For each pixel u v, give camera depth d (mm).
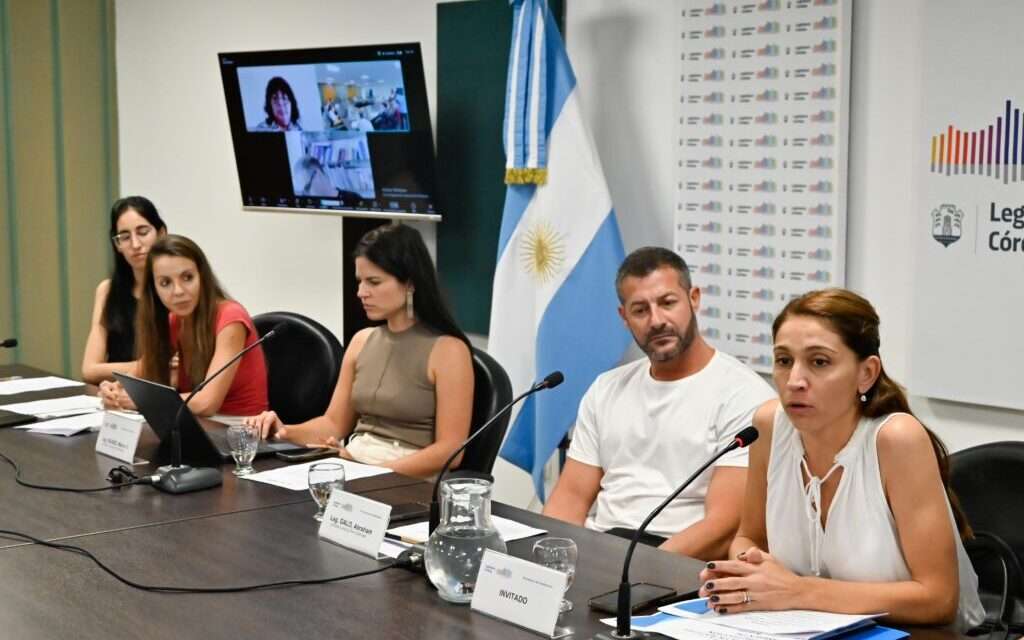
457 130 4359
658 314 2656
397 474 2686
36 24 5539
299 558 2043
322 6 4898
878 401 1915
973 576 2000
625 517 2734
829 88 3328
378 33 4691
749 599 1755
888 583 1811
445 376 2990
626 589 1665
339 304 4992
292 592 1865
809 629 1650
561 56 3801
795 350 1884
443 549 1816
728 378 2682
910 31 3205
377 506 2080
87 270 5789
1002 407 3088
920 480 1853
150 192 5781
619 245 3736
